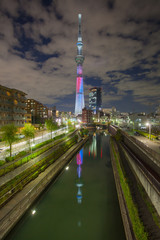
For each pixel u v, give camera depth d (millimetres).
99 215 20672
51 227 18359
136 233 13742
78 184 30531
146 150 27734
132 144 42344
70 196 25703
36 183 23344
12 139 30562
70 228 18266
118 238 16719
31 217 20156
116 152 47625
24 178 23344
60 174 34688
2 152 36281
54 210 21766
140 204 18422
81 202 23750
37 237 16812
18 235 17047
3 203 17156
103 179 33312
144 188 21016
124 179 25797
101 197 25438
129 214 17000
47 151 42562
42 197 24516
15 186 20062
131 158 32562
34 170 26984
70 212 21203
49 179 27531
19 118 63781
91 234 17203
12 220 16125
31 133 38156
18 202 17531
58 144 53250
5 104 54812
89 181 32031
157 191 15773
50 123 59969
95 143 81812
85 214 20688
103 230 18000
